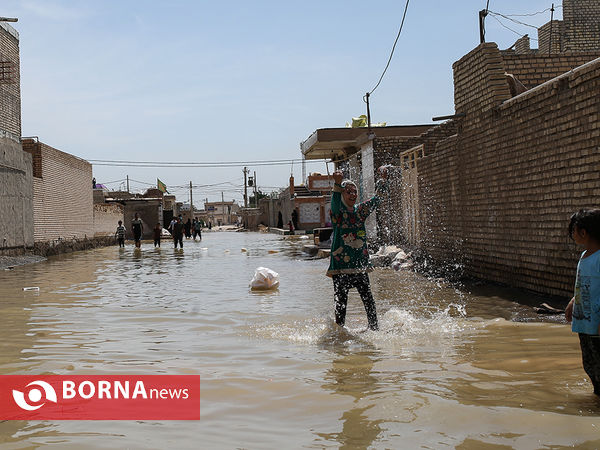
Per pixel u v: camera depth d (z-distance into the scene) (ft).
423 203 46.75
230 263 55.52
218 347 17.31
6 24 72.08
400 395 11.62
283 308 25.27
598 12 62.39
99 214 115.55
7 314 24.34
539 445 8.86
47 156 82.53
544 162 26.16
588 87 22.57
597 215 11.51
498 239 31.32
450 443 9.07
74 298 29.89
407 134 76.69
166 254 75.77
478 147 34.01
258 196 337.31
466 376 13.06
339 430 9.91
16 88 75.10
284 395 12.09
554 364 13.96
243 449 9.17
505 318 21.45
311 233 154.30
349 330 19.71
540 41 65.16
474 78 34.12
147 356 16.14
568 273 24.31
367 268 19.92
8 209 67.46
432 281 34.32
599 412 10.26
